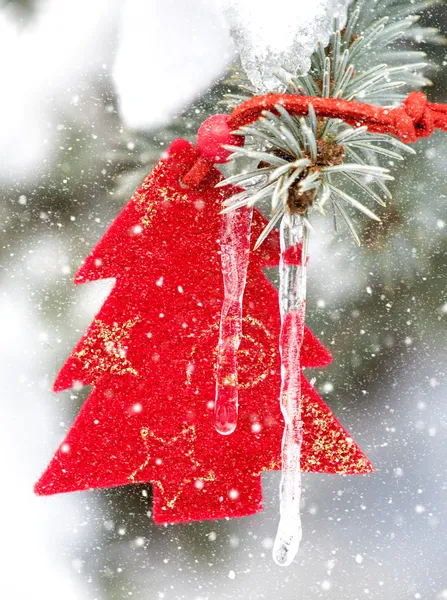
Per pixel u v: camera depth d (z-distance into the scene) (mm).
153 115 464
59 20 479
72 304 506
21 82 484
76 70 483
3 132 488
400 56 404
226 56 452
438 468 507
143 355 400
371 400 503
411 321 495
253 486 405
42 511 514
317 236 479
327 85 379
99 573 507
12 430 523
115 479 403
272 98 364
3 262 502
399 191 465
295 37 375
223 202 380
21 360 512
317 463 404
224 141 375
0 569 507
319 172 374
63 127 477
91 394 402
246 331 402
